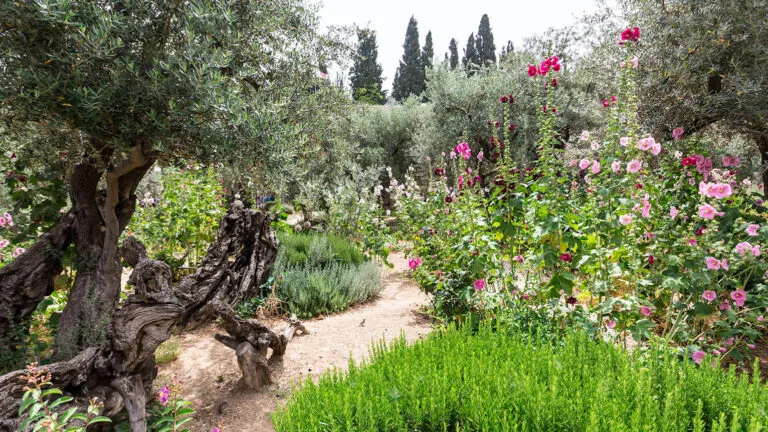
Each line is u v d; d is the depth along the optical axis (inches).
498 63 605.3
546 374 91.9
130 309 111.3
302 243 314.8
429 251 242.7
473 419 77.3
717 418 79.9
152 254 284.8
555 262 141.9
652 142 137.6
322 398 87.9
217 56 119.8
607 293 133.8
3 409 92.4
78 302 144.4
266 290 251.3
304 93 228.5
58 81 103.5
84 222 150.8
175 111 111.0
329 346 194.5
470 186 207.6
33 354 133.3
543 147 160.9
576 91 498.0
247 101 155.3
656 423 74.1
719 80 211.5
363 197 452.4
